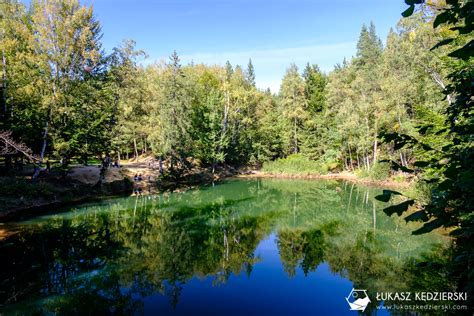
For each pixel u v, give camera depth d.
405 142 2.72
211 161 43.84
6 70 22.06
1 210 18.73
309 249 14.92
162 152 35.53
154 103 37.50
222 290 10.79
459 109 2.80
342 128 39.84
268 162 47.88
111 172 32.22
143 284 11.16
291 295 10.41
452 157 2.50
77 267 12.34
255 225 19.17
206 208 23.59
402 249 13.78
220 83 48.84
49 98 22.14
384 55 47.84
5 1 23.98
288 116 49.09
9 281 10.95
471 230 2.19
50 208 21.30
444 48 17.56
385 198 2.20
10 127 20.78
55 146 22.50
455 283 9.83
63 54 23.36
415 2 1.92
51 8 22.66
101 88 27.30
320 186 34.78
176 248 14.90
